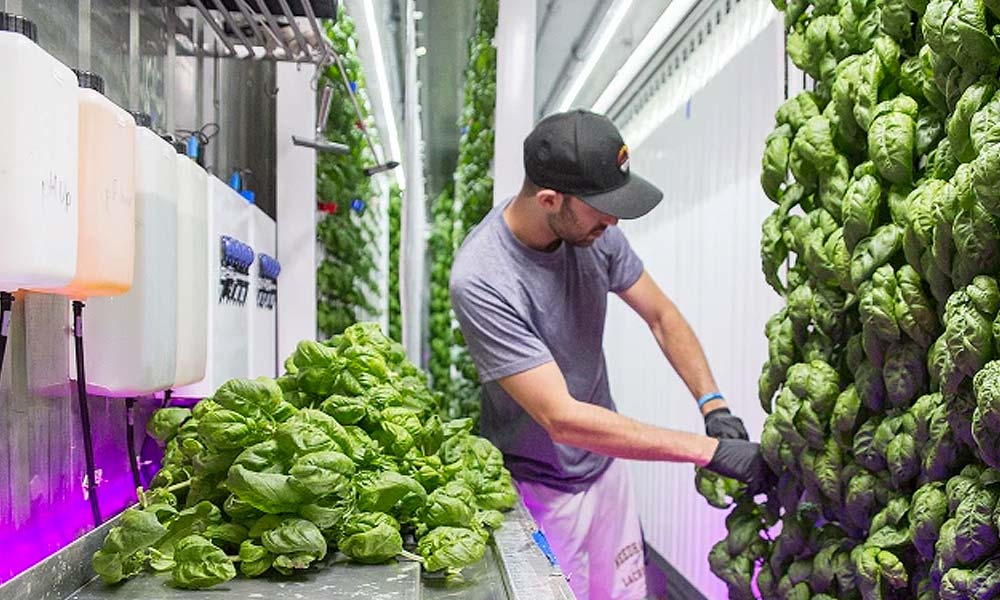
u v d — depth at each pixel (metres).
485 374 2.08
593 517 2.43
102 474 1.56
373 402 1.45
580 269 2.26
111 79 1.64
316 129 2.52
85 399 1.28
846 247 1.28
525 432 2.31
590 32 3.74
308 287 2.51
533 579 1.14
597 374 2.38
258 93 2.74
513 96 2.80
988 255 0.98
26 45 0.90
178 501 1.32
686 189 3.97
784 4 1.54
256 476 1.13
